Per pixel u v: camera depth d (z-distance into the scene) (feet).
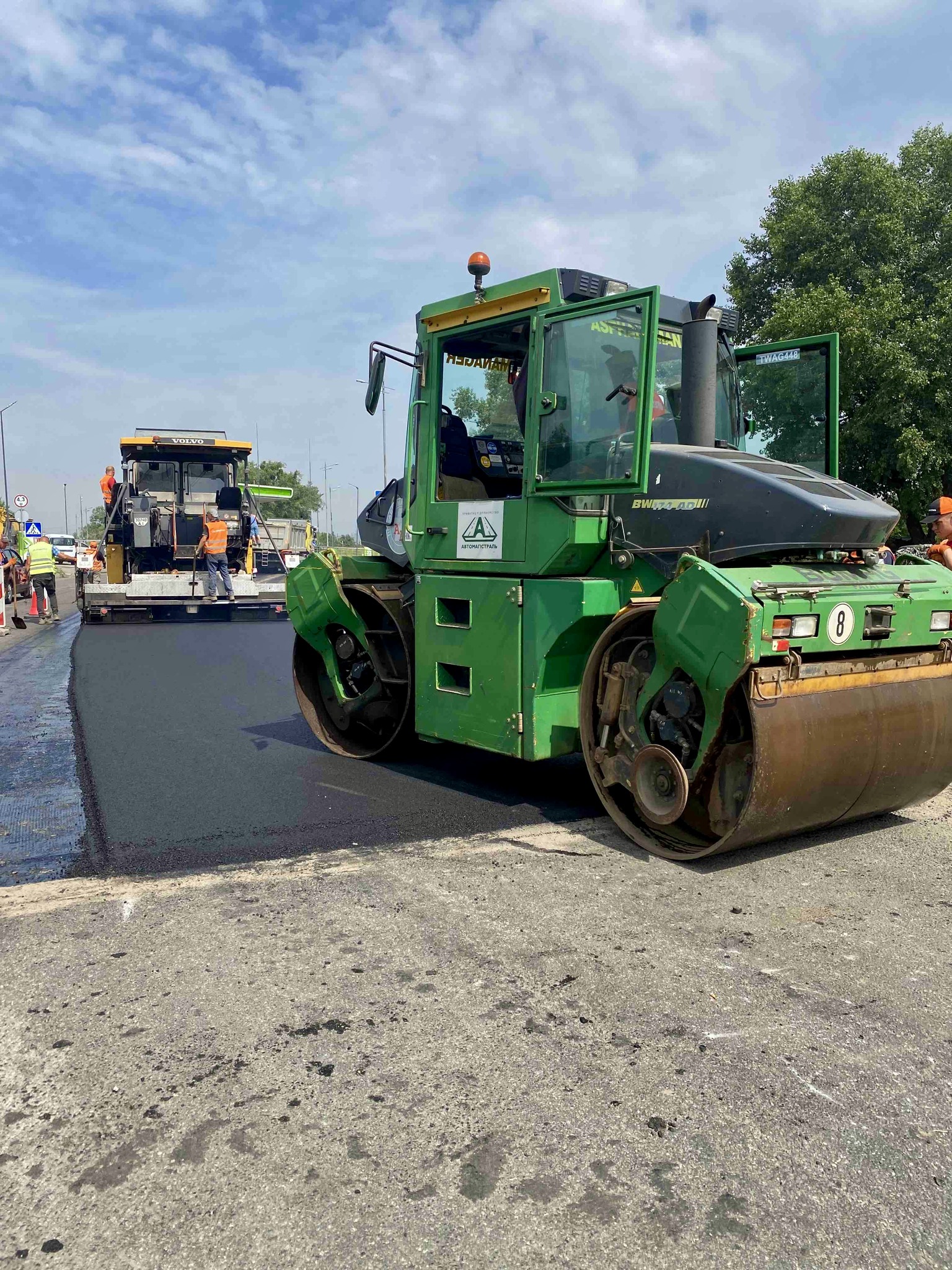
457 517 16.94
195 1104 7.88
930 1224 6.61
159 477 57.67
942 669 14.70
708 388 15.35
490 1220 6.60
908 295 65.21
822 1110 7.87
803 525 12.98
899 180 66.59
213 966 10.34
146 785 17.88
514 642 15.65
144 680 30.99
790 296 64.13
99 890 12.50
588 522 14.82
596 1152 7.32
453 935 11.19
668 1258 6.28
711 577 12.44
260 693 28.53
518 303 15.85
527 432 15.43
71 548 144.77
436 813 16.19
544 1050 8.71
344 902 12.16
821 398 16.90
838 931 11.44
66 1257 6.26
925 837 15.24
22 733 22.43
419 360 17.76
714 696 12.60
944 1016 9.43
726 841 12.80
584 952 10.74
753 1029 9.12
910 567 15.08
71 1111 7.78
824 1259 6.28
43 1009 9.41
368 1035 8.95
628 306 13.73
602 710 14.90
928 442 60.23
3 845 14.40
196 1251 6.31
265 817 15.90
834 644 12.90
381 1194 6.85
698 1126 7.64
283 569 61.46
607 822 15.74
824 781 13.01
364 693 20.52
